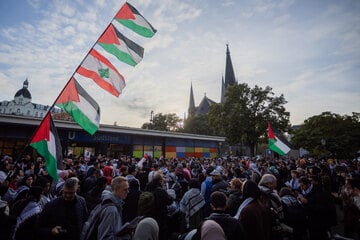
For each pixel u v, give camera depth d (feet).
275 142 36.27
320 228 14.87
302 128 129.80
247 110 110.11
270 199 12.59
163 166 37.19
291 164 43.60
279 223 11.92
